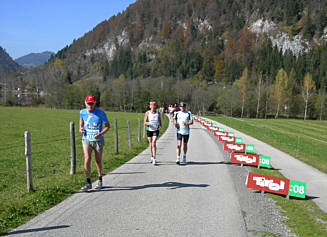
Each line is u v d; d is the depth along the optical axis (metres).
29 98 107.25
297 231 4.48
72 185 6.66
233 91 86.44
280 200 6.14
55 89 95.62
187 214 5.05
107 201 5.66
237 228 4.51
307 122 57.44
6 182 7.13
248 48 188.25
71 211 5.09
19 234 4.13
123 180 7.34
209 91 95.81
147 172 8.32
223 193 6.42
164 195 6.12
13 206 5.10
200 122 35.53
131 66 199.75
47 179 7.25
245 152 12.74
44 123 31.16
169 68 172.12
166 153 12.08
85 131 6.32
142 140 16.52
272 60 149.38
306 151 15.95
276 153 13.53
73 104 94.94
